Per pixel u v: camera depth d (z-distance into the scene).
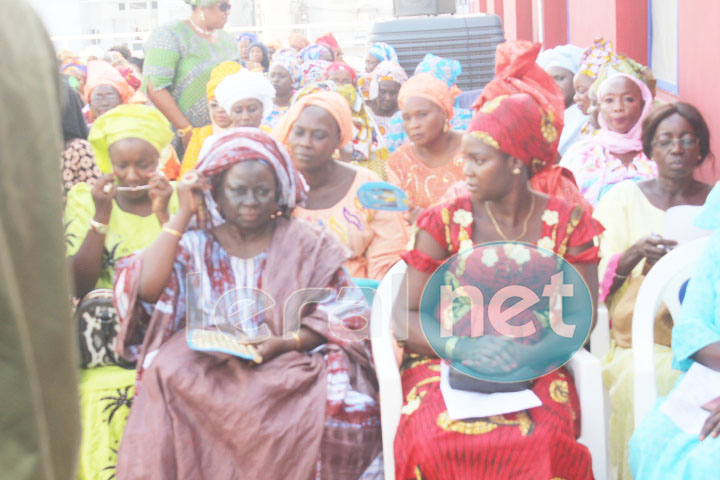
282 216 2.68
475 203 2.53
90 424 2.58
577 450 2.31
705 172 3.72
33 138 0.75
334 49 9.06
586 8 7.00
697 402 2.28
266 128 3.48
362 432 2.49
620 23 5.60
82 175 3.10
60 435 0.79
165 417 2.42
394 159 3.63
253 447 2.40
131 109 2.81
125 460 2.41
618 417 2.73
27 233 0.74
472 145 2.45
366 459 2.49
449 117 3.58
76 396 0.81
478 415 2.28
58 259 0.77
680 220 2.97
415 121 3.51
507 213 2.50
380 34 6.71
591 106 4.12
